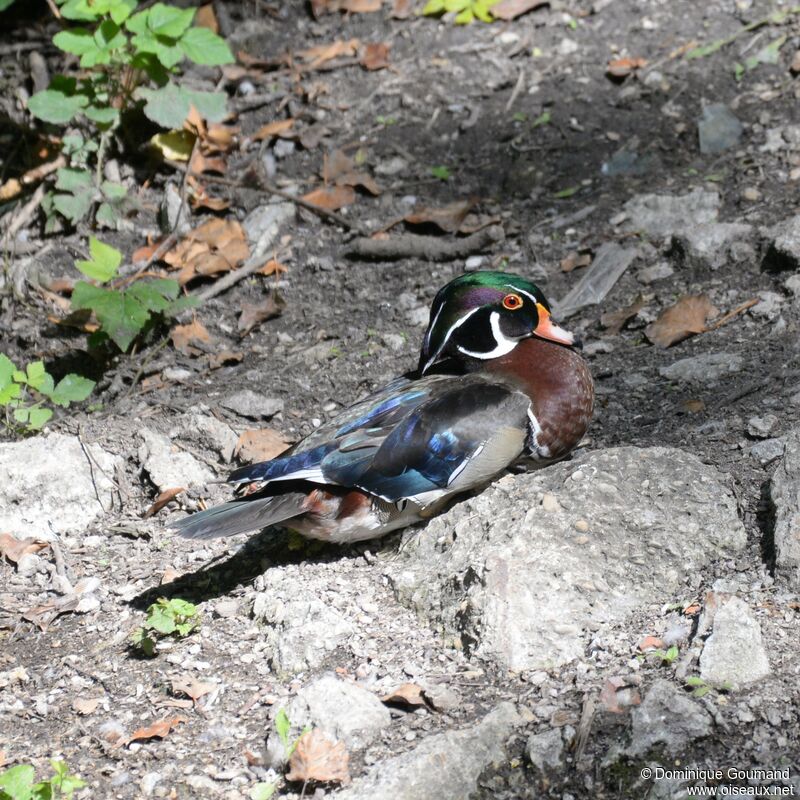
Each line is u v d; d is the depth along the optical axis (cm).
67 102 1212
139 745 672
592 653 678
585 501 740
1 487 895
